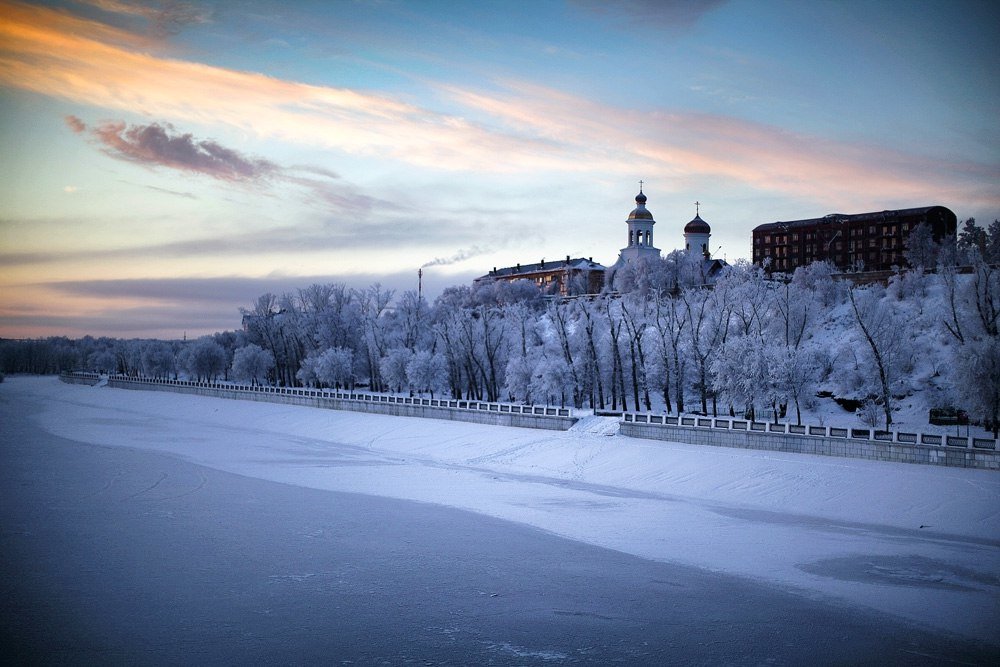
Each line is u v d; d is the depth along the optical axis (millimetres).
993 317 80438
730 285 103812
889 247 169000
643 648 31312
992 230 125312
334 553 44844
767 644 31609
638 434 76812
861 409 84938
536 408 91125
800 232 183750
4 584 39156
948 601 36312
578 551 45156
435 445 88188
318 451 89688
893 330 87250
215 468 75562
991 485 50781
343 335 158875
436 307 167250
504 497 60812
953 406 78688
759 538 47625
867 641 31828
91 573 41000
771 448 65875
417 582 39625
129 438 100688
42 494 61562
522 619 34531
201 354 188750
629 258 197000
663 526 50875
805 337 100875
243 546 46281
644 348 107312
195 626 33719
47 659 30281
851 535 48188
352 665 29844
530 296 189125
